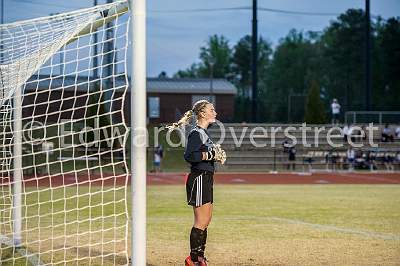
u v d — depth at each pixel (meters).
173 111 107.56
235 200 33.94
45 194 35.22
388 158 66.88
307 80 171.88
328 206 30.78
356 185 47.28
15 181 17.31
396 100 131.25
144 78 12.13
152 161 68.94
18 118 17.47
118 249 17.97
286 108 127.00
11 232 19.34
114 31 13.27
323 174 61.44
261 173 63.28
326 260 16.48
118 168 54.03
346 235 20.83
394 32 129.50
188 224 23.69
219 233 21.31
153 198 35.12
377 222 24.41
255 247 18.48
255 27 81.88
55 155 51.62
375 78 138.75
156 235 20.84
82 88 26.03
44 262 16.02
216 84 115.31
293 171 66.19
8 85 17.78
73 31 14.52
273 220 24.98
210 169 14.45
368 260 16.47
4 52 16.58
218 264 16.05
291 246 18.66
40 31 15.09
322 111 77.94
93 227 22.16
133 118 12.12
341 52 144.75
